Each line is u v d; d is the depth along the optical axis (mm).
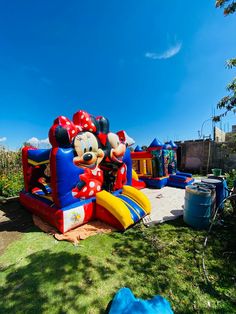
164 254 3252
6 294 2402
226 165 12766
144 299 2291
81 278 2666
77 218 4223
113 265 2963
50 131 4094
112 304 2137
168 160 9805
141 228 4309
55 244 3635
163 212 5367
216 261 3033
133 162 10039
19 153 9359
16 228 4430
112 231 4152
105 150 5289
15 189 7207
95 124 5035
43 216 4758
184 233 4016
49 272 2801
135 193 5086
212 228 4207
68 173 4133
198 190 4246
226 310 2145
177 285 2529
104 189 5348
